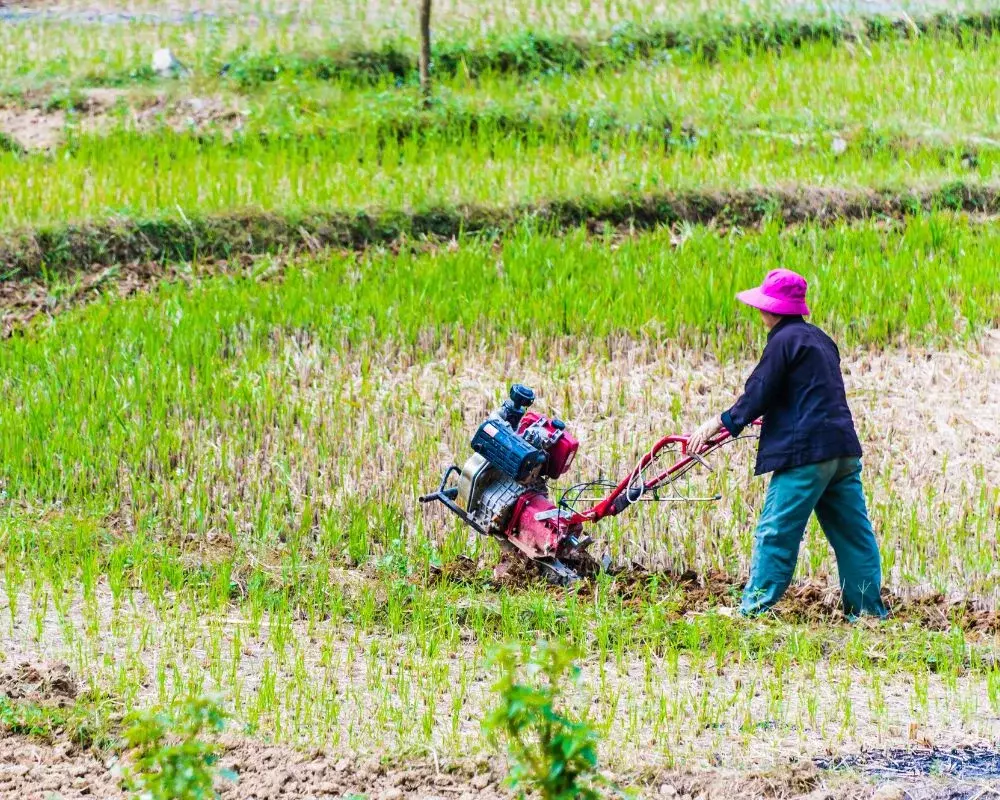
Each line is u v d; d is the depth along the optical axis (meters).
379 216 51.41
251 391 37.44
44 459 33.53
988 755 22.00
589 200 52.53
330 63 68.25
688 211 52.69
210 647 24.92
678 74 68.25
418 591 27.91
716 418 27.59
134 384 37.69
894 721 23.11
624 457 34.00
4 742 20.92
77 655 24.14
